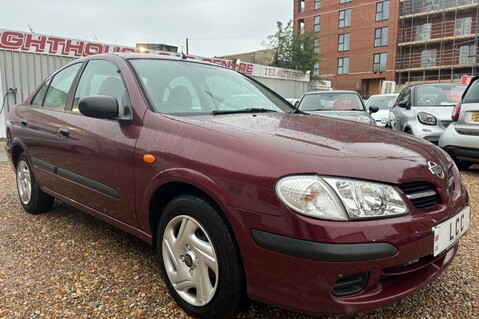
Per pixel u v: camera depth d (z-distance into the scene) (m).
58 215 4.02
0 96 10.38
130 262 2.92
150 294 2.48
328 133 2.28
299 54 26.94
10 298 2.42
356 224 1.74
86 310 2.30
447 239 2.07
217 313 2.09
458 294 2.52
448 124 6.66
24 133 3.81
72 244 3.26
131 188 2.54
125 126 2.63
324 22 43.00
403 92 8.69
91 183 2.91
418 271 2.11
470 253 3.13
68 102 3.38
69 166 3.15
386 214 1.82
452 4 36.16
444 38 36.59
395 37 38.38
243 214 1.88
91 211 3.08
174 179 2.20
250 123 2.43
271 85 19.69
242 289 2.00
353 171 1.84
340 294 1.80
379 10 39.12
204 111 2.79
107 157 2.70
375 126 2.82
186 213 2.19
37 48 10.91
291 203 1.76
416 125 6.86
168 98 2.75
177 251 2.29
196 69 3.26
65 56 11.55
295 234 1.74
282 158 1.88
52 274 2.74
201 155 2.11
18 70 10.67
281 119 2.66
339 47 42.28
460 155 5.95
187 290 2.29
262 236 1.83
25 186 4.09
